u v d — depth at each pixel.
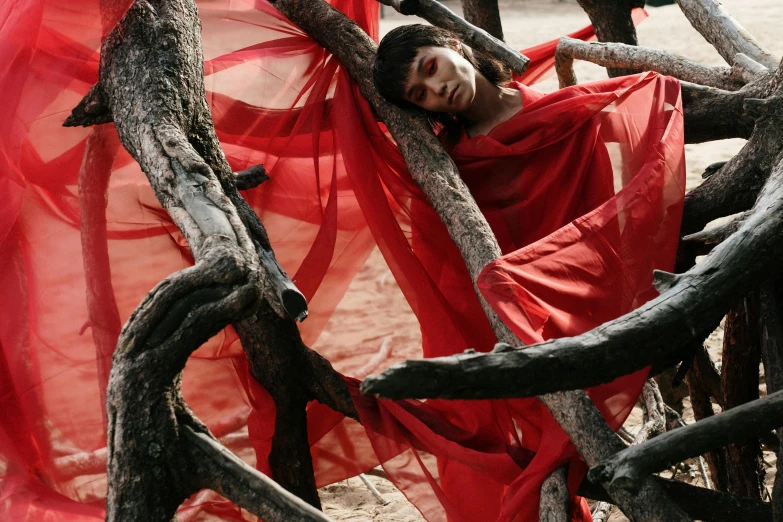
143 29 2.26
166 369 1.73
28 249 2.31
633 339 1.67
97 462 2.33
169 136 2.04
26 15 2.17
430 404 2.46
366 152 2.60
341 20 2.88
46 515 2.18
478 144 2.57
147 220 2.52
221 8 2.83
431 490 2.37
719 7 3.03
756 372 2.82
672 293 1.76
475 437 2.32
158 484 1.76
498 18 4.12
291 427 2.44
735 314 2.75
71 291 2.31
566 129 2.47
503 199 2.59
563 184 2.50
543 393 1.60
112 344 2.27
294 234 2.75
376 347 2.68
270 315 2.38
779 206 1.88
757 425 1.69
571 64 3.48
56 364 2.26
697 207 2.54
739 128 2.71
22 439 2.36
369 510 3.32
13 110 2.18
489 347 2.53
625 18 3.71
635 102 2.51
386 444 2.37
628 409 2.02
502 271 1.94
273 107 2.82
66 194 2.37
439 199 2.38
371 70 2.71
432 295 2.45
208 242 1.78
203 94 2.32
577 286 2.04
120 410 1.73
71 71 2.24
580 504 2.32
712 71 2.88
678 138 2.37
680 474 3.46
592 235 2.12
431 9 2.56
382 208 2.51
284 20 2.92
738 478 2.84
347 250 2.74
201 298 1.73
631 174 2.44
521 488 2.07
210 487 1.81
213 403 2.53
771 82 2.46
